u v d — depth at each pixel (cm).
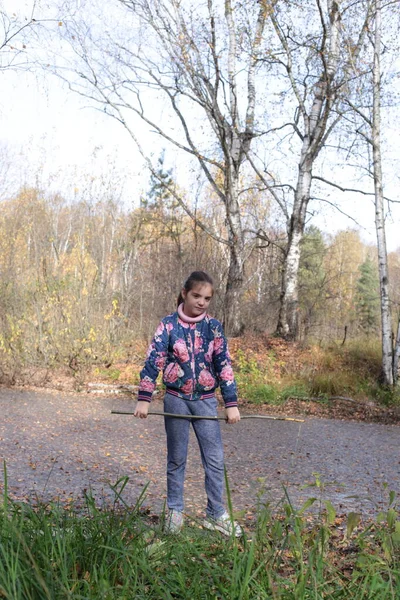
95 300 1752
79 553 292
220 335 441
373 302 4006
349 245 5406
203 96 1873
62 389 1457
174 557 309
